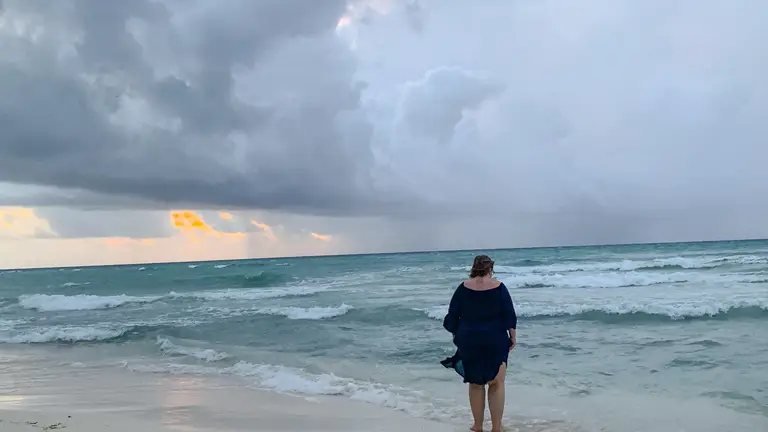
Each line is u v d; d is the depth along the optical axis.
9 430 4.88
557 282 19.56
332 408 5.88
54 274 51.72
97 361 9.64
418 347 9.41
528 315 12.20
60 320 16.16
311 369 8.04
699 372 6.90
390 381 7.09
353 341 10.30
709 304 11.75
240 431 4.96
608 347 8.70
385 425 5.12
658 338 9.23
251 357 9.21
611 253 48.94
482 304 4.74
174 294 21.66
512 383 6.71
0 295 27.45
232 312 15.50
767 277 18.38
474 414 4.85
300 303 17.16
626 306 12.12
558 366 7.56
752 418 5.09
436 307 14.16
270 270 42.09
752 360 7.38
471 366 4.69
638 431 4.82
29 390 7.30
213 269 47.19
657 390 6.20
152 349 10.62
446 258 57.09
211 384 7.42
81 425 5.12
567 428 4.95
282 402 6.22
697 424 4.96
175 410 5.86
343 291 20.94
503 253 61.06
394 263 48.72
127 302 20.45
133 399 6.53
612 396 6.02
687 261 27.69
